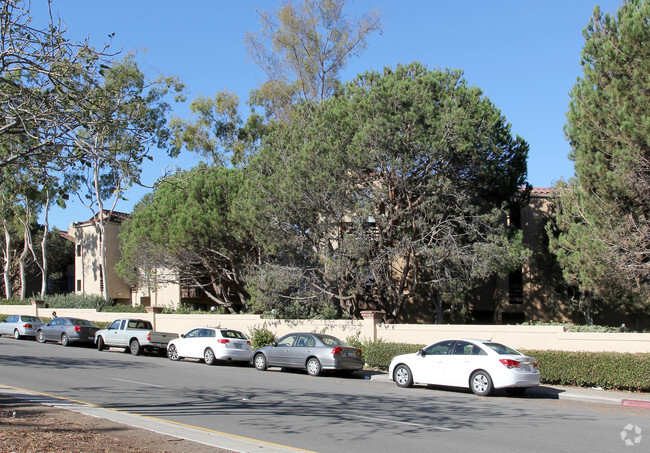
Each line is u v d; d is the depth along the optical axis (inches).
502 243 909.8
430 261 916.6
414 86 908.6
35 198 430.3
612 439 399.5
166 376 735.7
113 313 1419.8
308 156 927.0
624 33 687.7
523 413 514.6
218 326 1178.0
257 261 1214.3
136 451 322.3
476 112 920.3
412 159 898.7
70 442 334.3
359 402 560.1
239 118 1574.8
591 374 684.1
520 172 1020.5
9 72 414.0
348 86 1002.1
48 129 417.7
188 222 1155.9
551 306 1170.6
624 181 677.3
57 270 2183.8
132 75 582.2
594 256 707.4
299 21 1406.3
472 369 642.2
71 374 716.0
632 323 1170.0
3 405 461.4
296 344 857.5
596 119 706.8
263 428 417.4
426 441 383.6
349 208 952.3
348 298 1026.7
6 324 1396.4
